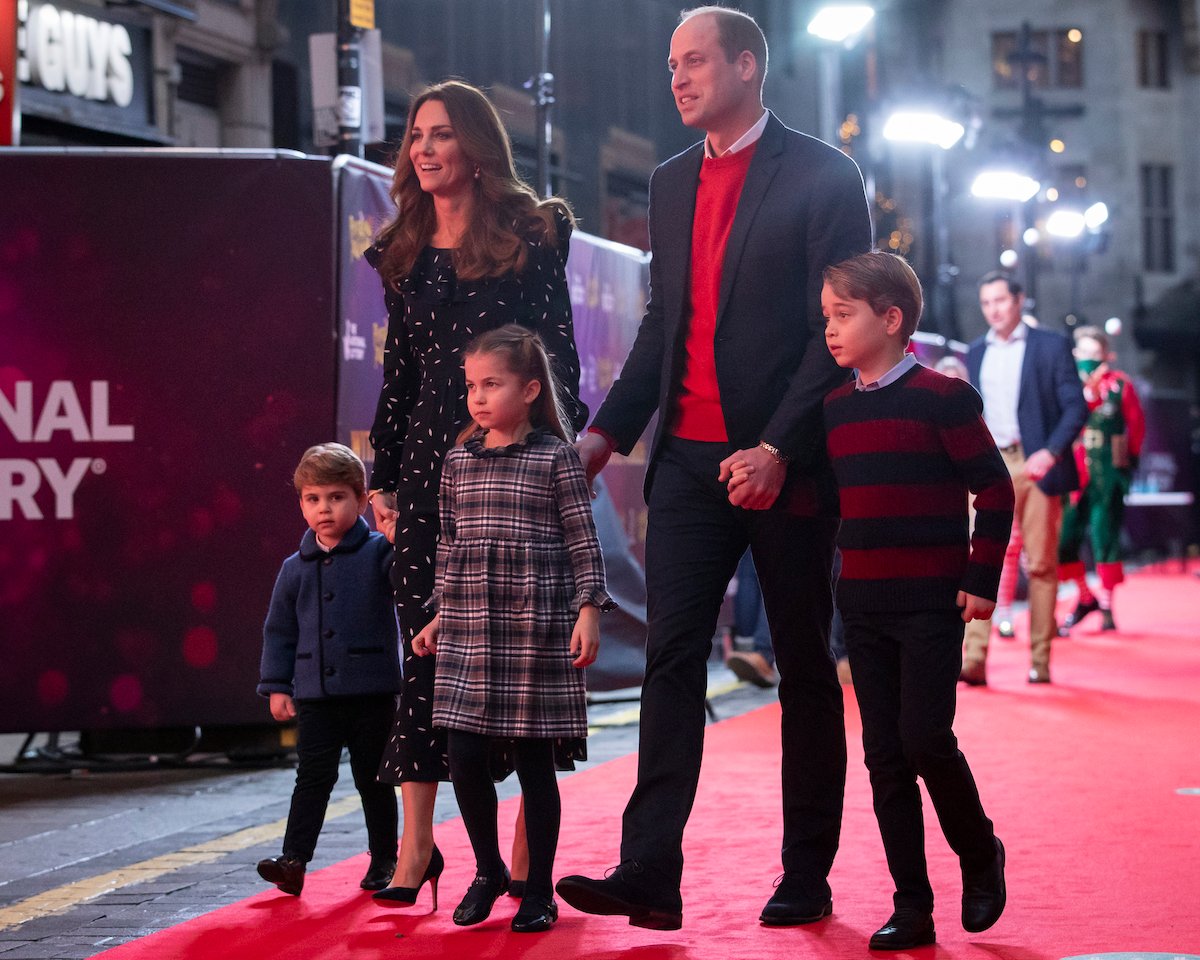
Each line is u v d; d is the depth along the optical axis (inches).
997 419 390.3
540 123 446.3
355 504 201.2
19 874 214.5
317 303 302.8
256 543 301.9
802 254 171.9
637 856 159.0
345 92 376.5
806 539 171.5
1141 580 870.4
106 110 541.3
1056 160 1579.7
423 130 183.0
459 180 183.5
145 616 302.7
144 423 302.7
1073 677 408.2
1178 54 1608.0
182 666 302.4
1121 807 229.3
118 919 183.8
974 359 395.2
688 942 161.9
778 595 172.1
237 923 176.1
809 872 171.8
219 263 303.3
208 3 592.7
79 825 250.7
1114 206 1576.0
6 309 302.2
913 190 1336.1
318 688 192.9
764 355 171.2
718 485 172.2
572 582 171.8
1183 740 295.9
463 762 169.5
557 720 168.9
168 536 302.5
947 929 165.0
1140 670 423.8
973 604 157.5
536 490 171.0
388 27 603.2
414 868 177.0
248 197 303.6
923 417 160.4
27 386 302.0
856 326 162.9
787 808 173.9
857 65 1168.8
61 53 518.6
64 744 341.4
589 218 717.9
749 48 174.7
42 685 302.5
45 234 302.8
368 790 195.6
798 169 172.7
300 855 190.2
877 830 219.0
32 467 302.4
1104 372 553.3
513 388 171.9
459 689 169.2
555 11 697.6
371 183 315.9
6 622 302.5
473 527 171.5
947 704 157.8
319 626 195.6
